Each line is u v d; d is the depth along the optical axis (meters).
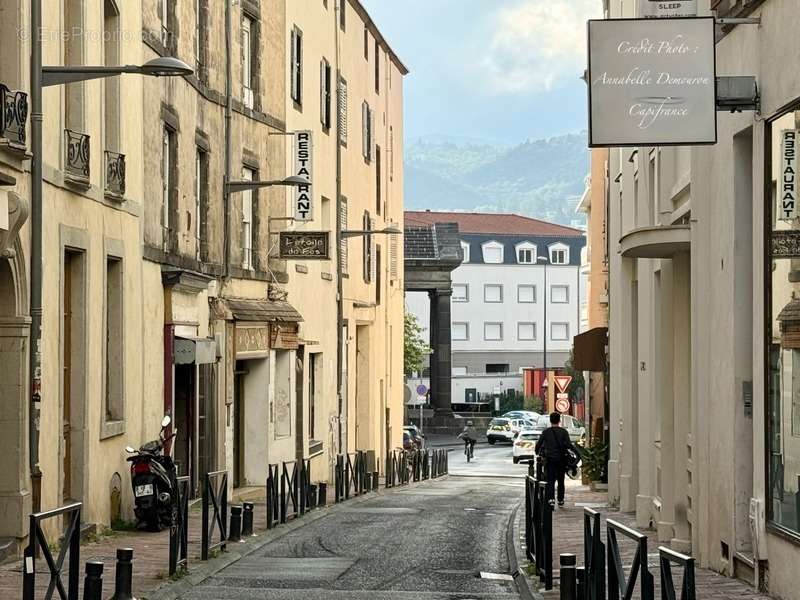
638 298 26.30
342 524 25.89
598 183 57.28
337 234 44.81
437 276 94.75
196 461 28.06
